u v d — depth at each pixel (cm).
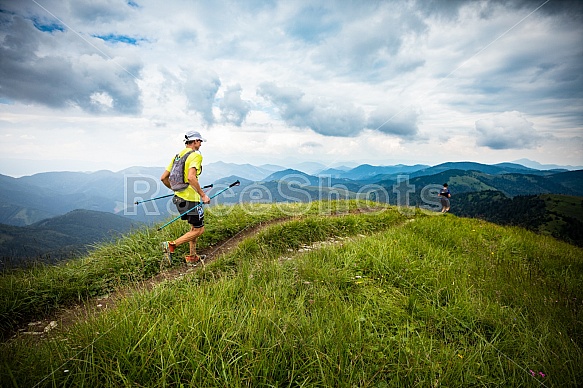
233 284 502
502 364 360
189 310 399
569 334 460
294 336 358
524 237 1314
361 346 361
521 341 411
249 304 432
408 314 466
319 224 1068
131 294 505
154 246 773
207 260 730
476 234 1207
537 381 327
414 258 738
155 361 308
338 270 604
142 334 348
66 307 534
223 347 329
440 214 1870
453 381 316
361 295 516
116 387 277
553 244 1290
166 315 380
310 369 314
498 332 429
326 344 350
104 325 366
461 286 572
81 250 759
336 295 492
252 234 970
